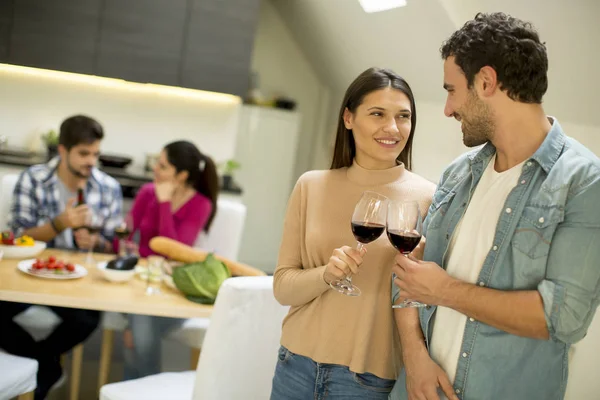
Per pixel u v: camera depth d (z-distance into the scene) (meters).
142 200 3.45
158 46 4.95
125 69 4.91
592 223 1.44
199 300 2.59
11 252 2.76
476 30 1.55
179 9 4.94
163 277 2.75
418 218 1.64
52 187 3.19
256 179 6.19
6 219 3.20
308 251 1.86
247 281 2.12
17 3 4.66
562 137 1.56
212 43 5.05
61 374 2.92
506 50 1.50
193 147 3.33
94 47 4.83
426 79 4.31
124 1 4.84
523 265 1.52
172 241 2.99
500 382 1.57
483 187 1.66
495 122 1.57
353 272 1.68
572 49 2.89
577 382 2.79
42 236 2.95
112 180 3.36
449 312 1.67
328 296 1.81
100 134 3.17
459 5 3.45
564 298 1.43
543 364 1.56
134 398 2.28
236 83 5.15
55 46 4.77
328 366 1.79
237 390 2.18
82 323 2.94
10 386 2.34
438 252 1.71
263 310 2.15
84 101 5.21
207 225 3.41
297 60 6.45
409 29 4.06
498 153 1.65
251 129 6.09
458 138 4.07
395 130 1.81
